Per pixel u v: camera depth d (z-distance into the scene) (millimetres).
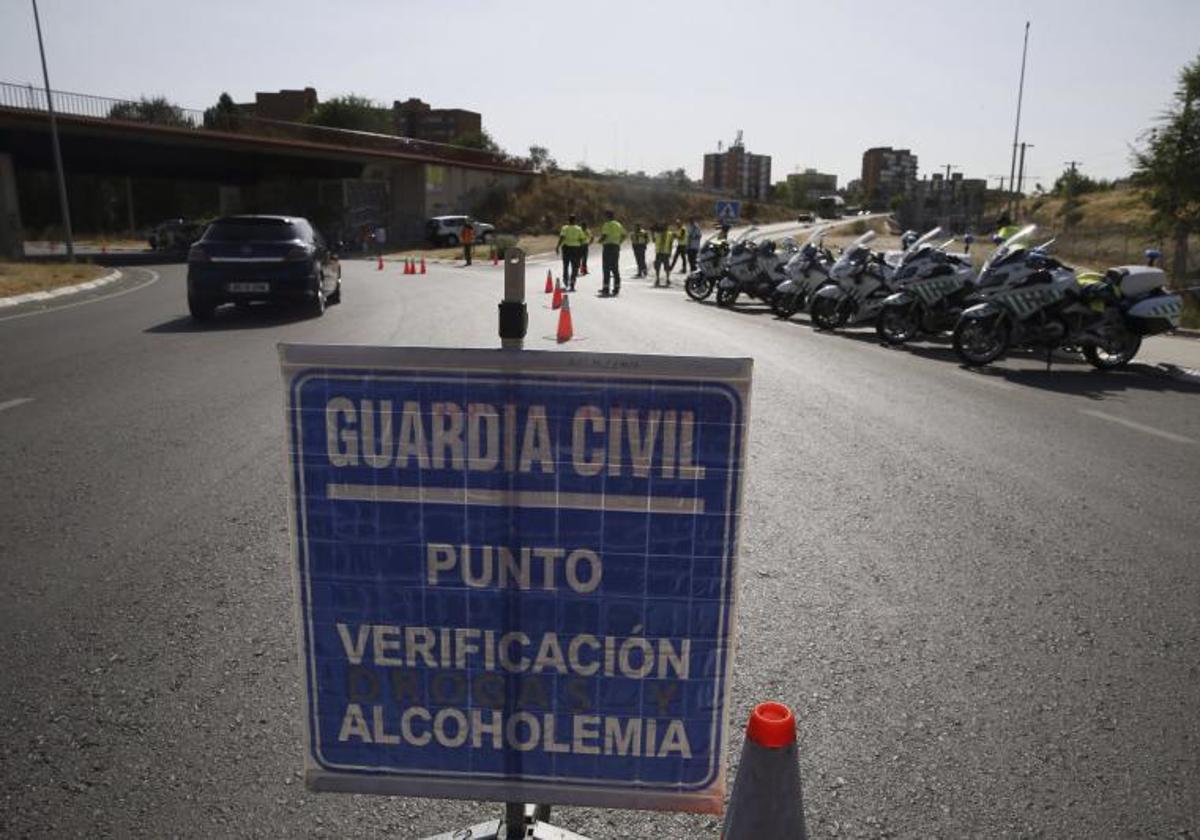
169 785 2668
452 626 2000
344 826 2518
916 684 3291
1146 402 8883
